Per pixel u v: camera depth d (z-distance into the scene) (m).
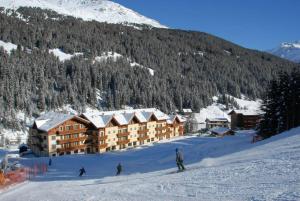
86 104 194.62
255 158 25.95
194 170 26.94
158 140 115.62
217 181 19.59
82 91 199.00
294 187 14.77
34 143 91.69
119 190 22.38
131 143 105.31
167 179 24.02
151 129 112.75
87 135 94.06
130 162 60.53
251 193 15.26
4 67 182.00
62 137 88.88
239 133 114.69
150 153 74.88
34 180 46.41
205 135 116.31
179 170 29.17
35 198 27.47
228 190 16.80
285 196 13.59
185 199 16.62
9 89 171.50
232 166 23.94
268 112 68.38
